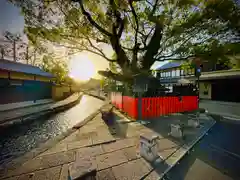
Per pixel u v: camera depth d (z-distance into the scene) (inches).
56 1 189.2
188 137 145.9
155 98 243.0
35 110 303.3
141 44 298.8
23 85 445.4
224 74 445.4
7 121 209.0
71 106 463.2
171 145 125.7
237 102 423.2
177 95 280.2
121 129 175.0
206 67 547.8
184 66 374.0
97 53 276.2
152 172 86.0
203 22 208.8
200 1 194.1
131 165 93.4
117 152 112.5
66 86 786.2
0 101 361.7
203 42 245.6
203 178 82.2
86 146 124.5
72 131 167.9
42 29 212.1
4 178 80.5
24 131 205.3
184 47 252.2
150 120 219.1
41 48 254.1
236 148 124.1
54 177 81.3
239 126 191.0
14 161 98.5
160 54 297.1
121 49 274.8
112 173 84.7
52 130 211.5
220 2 183.0
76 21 225.5
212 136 154.4
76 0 188.4
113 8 205.5
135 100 225.6
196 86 313.7
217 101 460.4
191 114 259.0
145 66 297.0
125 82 301.1
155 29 260.2
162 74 807.7
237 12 187.8
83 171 61.6
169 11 216.8
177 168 92.7
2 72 365.4
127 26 286.0
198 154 113.3
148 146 98.8
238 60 233.0
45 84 565.0
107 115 222.7
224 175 84.7
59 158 103.0
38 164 94.7
